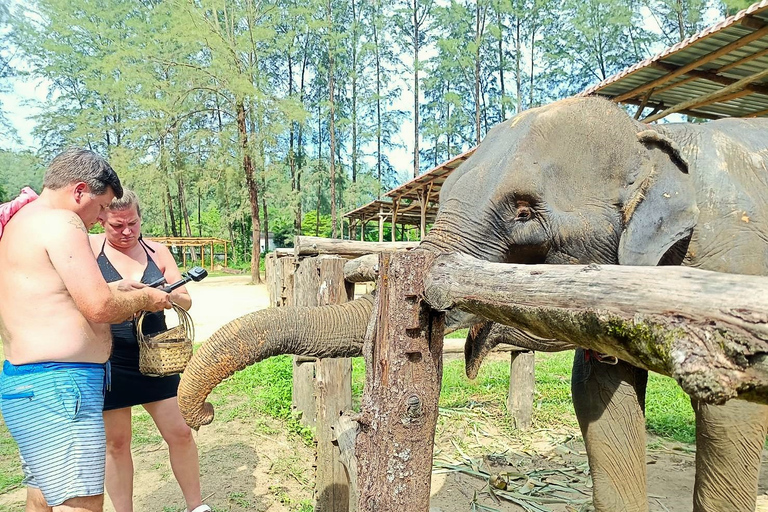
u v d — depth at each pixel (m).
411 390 1.54
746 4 16.19
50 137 34.16
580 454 4.25
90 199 2.20
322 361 3.26
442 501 3.53
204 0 19.58
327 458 3.23
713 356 0.81
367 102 39.28
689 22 24.23
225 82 19.62
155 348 2.54
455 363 6.98
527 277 1.25
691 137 2.59
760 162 2.55
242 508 3.29
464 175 2.43
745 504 2.34
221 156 21.30
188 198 38.28
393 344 1.53
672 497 3.57
